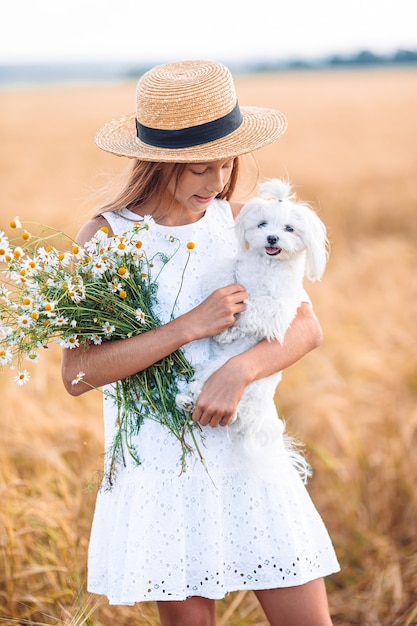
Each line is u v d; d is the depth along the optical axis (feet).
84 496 13.26
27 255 8.12
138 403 8.75
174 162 8.64
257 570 8.47
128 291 8.57
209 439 8.68
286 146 77.00
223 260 9.44
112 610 11.63
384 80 196.44
